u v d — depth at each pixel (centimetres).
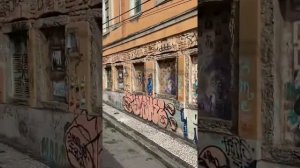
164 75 1289
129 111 1788
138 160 991
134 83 1702
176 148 1027
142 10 1447
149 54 1384
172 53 1146
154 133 1281
